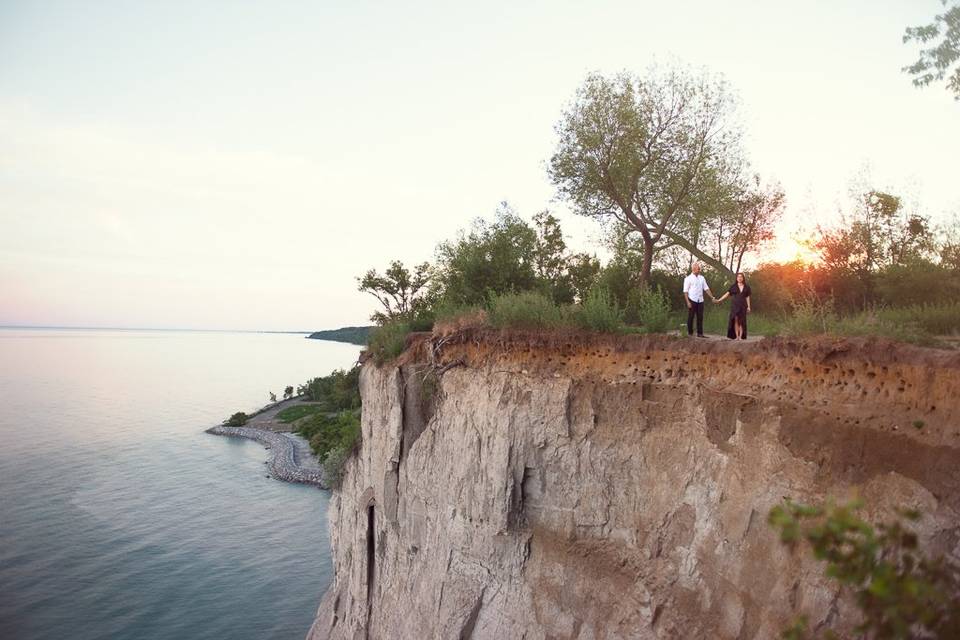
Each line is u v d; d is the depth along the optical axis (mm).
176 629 32406
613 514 14227
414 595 17797
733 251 30797
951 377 9867
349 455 25172
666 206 27250
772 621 10914
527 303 18188
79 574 38906
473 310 19391
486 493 16062
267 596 36375
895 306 19609
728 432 12664
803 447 11383
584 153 26047
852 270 22844
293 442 84500
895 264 21109
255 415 111125
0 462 67250
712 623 11906
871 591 4348
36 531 46344
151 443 82375
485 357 17469
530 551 15359
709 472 12789
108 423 97062
